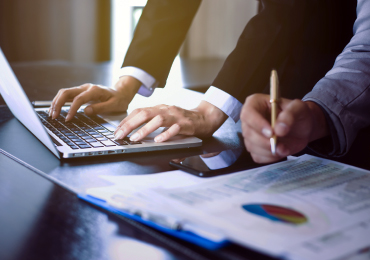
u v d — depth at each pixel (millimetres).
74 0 4547
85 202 459
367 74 633
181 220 366
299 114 484
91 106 902
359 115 623
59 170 573
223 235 338
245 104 516
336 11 1219
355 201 431
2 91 813
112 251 352
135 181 491
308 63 1256
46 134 602
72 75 1835
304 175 519
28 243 361
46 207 441
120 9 4996
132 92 1074
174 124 729
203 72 2924
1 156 634
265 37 857
